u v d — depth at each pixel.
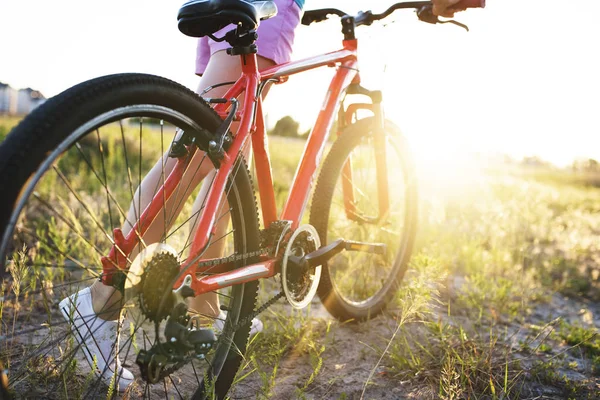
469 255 3.84
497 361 2.19
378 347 2.26
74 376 1.73
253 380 1.98
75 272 2.75
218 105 1.69
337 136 2.54
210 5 1.48
